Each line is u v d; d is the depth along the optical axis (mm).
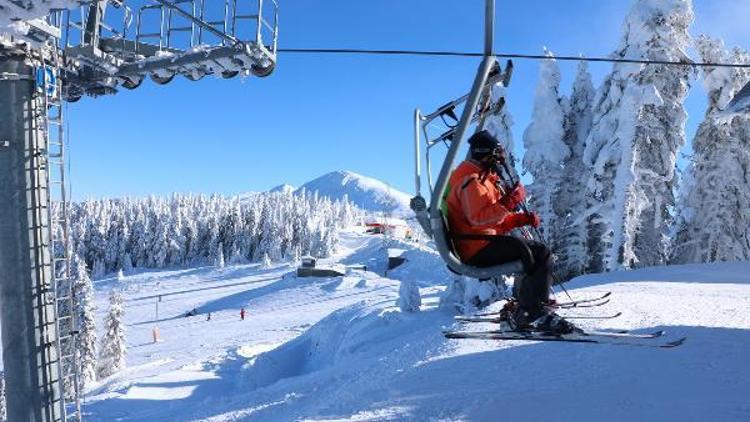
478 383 8742
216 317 84000
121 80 12703
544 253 5270
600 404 6906
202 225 145500
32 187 11047
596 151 29875
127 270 137500
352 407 9047
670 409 6465
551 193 32688
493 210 4770
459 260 5059
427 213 4980
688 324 10867
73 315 11781
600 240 32438
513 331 5570
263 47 10781
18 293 11086
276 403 15766
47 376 11406
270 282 112375
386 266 113375
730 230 29547
